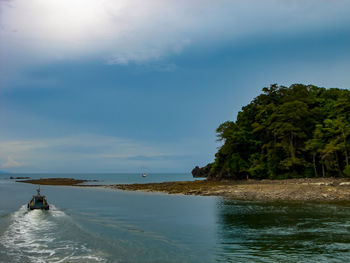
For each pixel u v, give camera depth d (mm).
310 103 75000
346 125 61844
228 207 38219
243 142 81000
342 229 23828
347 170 58094
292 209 34594
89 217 32406
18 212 35812
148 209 38969
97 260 16922
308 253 17828
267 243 20203
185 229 25578
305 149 68062
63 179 166750
